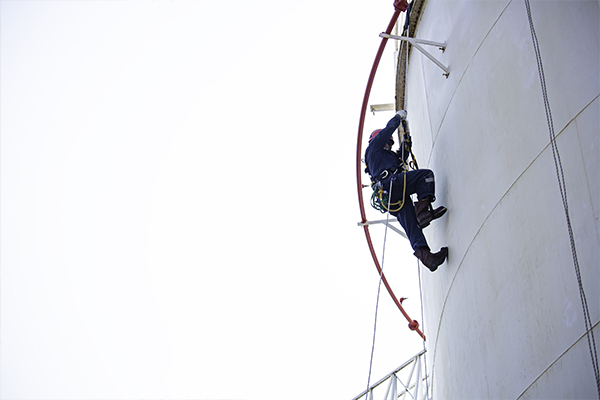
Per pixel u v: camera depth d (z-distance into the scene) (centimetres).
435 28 778
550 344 450
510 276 518
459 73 673
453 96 684
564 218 452
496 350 534
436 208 704
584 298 419
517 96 538
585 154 438
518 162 523
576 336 422
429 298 813
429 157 776
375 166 732
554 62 490
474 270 594
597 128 429
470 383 596
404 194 694
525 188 508
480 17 640
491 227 561
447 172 693
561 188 459
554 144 475
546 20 512
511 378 502
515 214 519
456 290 648
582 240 428
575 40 469
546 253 467
